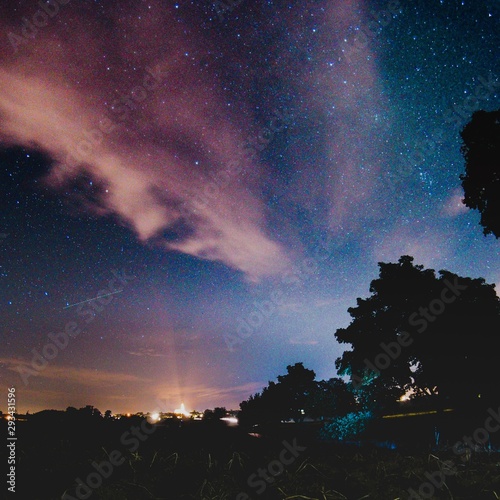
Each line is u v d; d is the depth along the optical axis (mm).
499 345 12883
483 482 4887
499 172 8992
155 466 5051
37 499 3633
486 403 13039
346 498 4289
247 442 7504
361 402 14805
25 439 6125
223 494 4156
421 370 14305
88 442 6234
